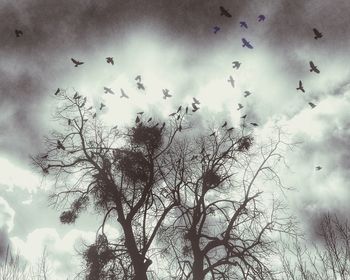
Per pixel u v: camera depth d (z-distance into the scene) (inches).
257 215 623.8
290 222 609.9
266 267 581.3
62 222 616.7
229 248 604.7
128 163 608.4
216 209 647.8
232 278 602.5
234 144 666.8
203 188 652.7
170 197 650.2
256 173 645.9
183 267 613.0
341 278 527.8
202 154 676.1
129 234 598.9
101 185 619.8
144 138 625.3
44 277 643.5
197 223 631.8
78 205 625.3
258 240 607.8
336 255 548.4
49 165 636.1
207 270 600.4
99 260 568.4
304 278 549.0
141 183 631.8
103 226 602.2
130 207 622.2
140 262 580.4
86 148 639.1
